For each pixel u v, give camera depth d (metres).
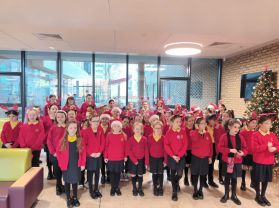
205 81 7.69
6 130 3.87
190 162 3.60
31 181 2.83
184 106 7.30
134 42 5.40
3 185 2.85
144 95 7.55
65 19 3.72
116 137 3.39
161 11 3.27
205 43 5.28
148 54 7.10
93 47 6.14
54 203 3.17
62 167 3.03
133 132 3.68
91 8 3.22
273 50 5.16
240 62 6.53
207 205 3.20
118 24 3.94
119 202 3.24
